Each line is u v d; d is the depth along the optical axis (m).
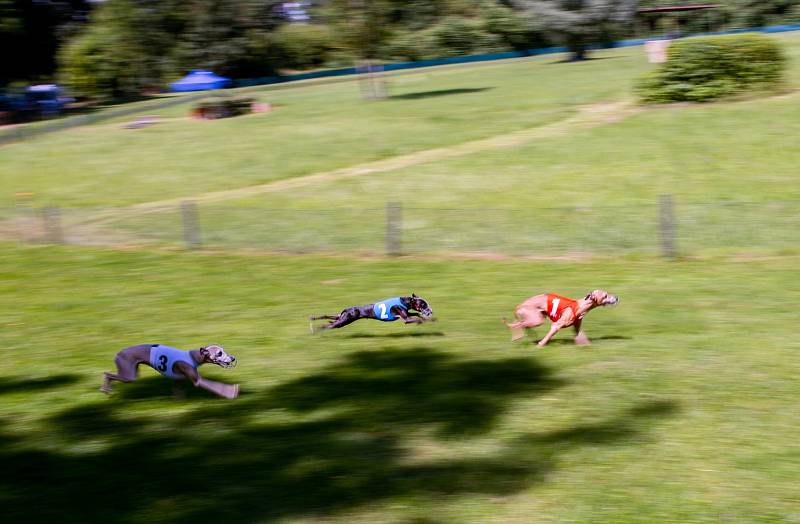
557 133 33.91
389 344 13.98
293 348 13.94
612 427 10.30
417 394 11.63
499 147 32.53
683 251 19.64
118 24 73.50
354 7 53.56
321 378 12.42
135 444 10.23
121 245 22.88
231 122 45.94
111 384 12.16
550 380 12.01
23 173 34.88
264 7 76.56
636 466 9.26
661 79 36.31
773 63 35.38
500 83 55.41
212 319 15.91
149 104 62.94
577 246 20.52
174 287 18.56
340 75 84.88
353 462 9.55
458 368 12.65
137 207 27.84
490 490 8.82
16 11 66.12
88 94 73.75
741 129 30.45
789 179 24.83
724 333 13.93
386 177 29.45
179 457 9.83
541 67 67.56
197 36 74.75
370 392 11.77
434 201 26.05
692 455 9.47
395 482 9.05
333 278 18.86
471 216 23.11
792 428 10.07
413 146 34.50
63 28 77.38
